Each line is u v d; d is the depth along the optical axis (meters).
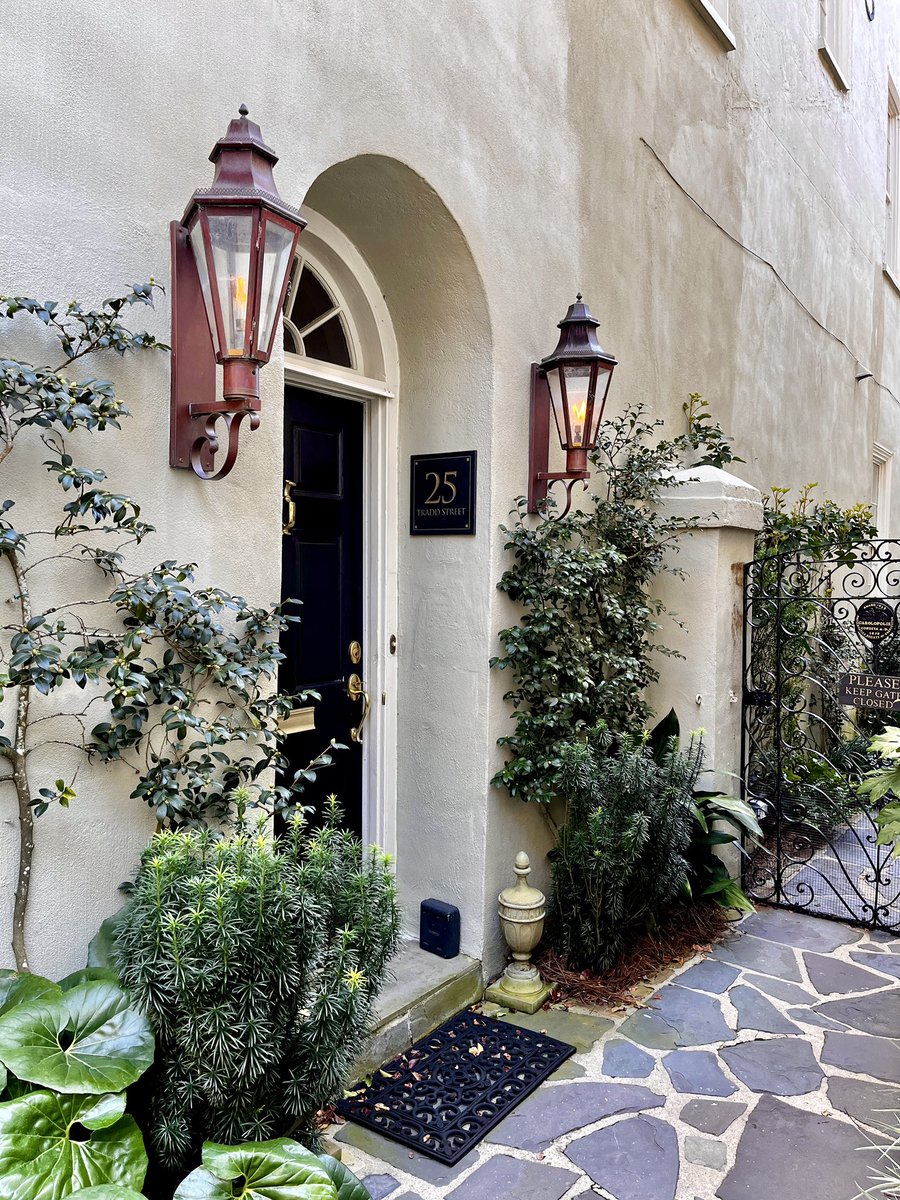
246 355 1.98
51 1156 1.49
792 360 6.74
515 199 3.45
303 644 3.37
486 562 3.35
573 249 3.84
